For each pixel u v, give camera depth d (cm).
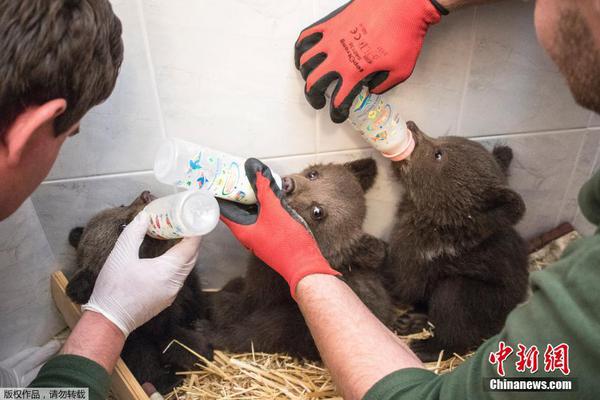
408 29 137
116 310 139
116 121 156
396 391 96
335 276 133
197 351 176
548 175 195
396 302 201
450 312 178
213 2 139
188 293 185
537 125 180
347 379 106
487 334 177
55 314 189
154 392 158
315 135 171
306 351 172
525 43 158
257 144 169
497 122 177
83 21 89
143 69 148
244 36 146
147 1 137
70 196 169
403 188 190
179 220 135
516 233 190
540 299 81
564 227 211
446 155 170
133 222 151
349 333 113
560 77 167
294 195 166
